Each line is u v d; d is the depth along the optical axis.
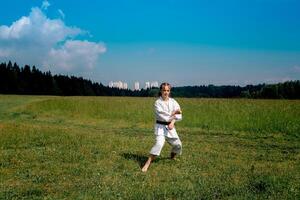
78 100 46.28
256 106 31.14
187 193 7.16
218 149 12.95
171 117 9.72
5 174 8.62
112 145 12.95
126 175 8.66
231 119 22.89
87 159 10.39
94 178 8.31
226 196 7.03
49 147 12.32
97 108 33.34
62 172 8.86
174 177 8.48
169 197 6.95
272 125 20.50
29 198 6.86
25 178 8.34
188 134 18.22
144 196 6.94
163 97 9.74
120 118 27.36
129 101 42.84
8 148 12.22
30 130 16.23
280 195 7.04
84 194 7.05
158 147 9.31
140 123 24.56
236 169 9.44
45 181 8.07
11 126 17.72
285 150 13.17
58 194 7.09
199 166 9.77
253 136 17.66
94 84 157.62
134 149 12.34
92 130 19.55
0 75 127.19
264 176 8.52
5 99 61.84
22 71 133.62
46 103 41.59
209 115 25.23
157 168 9.42
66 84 140.25
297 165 10.16
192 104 34.06
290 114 24.78
